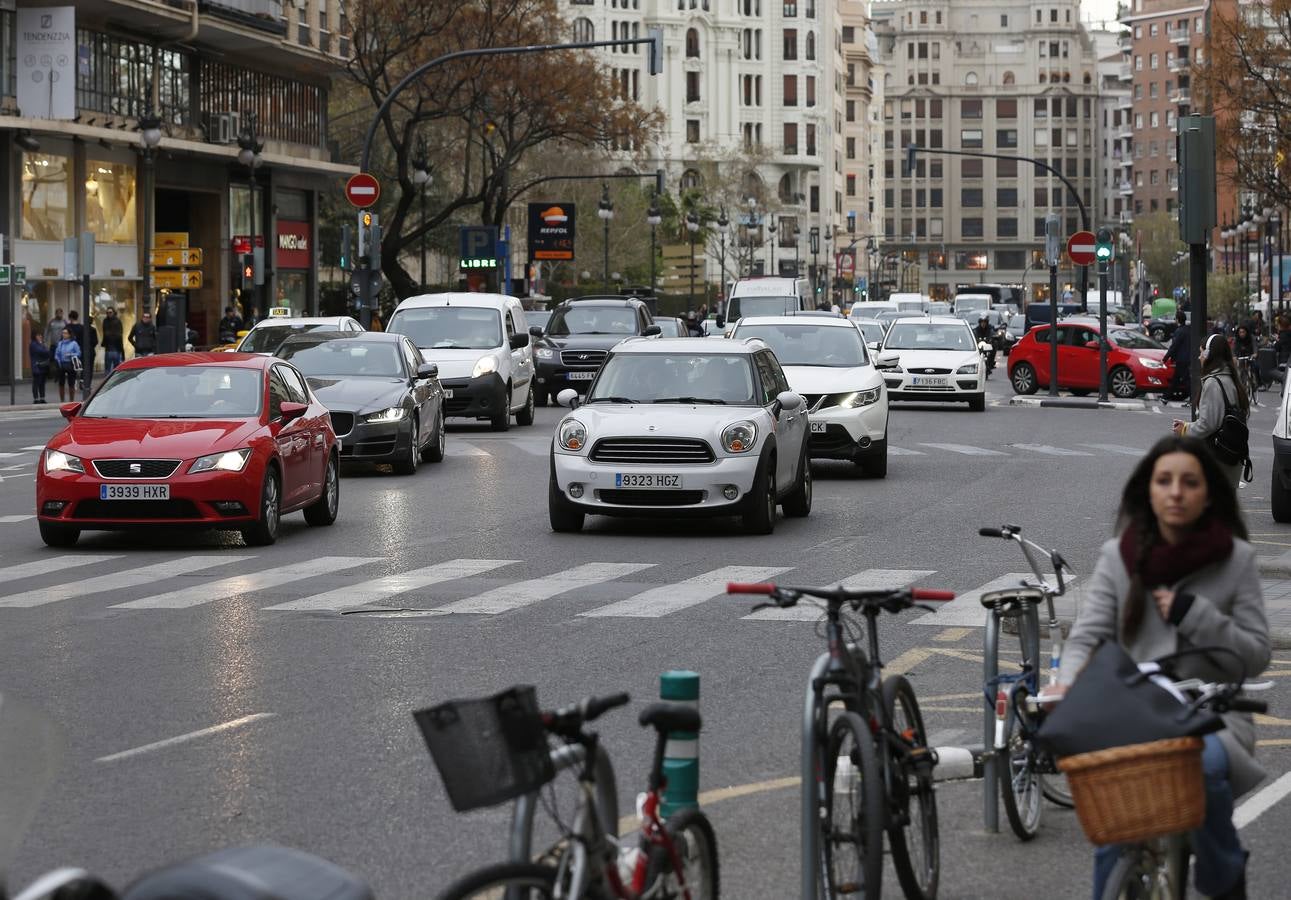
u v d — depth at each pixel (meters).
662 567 37.25
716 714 22.70
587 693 24.00
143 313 102.25
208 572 36.66
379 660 26.58
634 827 17.20
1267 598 31.36
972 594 33.41
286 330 67.94
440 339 78.12
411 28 136.25
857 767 14.05
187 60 131.62
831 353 59.84
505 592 33.66
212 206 136.38
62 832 17.25
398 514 47.81
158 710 23.00
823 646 27.69
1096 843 11.48
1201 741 11.41
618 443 42.53
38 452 67.44
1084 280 119.75
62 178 117.81
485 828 17.34
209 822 17.58
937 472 60.09
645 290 167.00
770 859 16.36
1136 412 95.69
